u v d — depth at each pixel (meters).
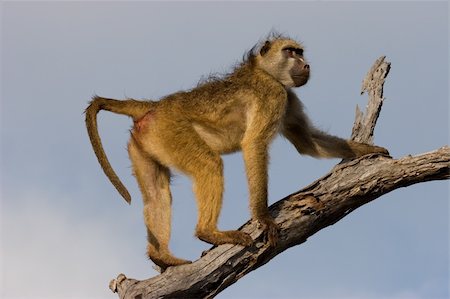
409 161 15.12
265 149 16.97
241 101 17.88
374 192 15.23
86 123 16.39
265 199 15.71
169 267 15.05
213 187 16.03
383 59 18.27
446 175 14.94
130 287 14.88
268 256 15.15
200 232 15.50
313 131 18.56
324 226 15.61
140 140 17.14
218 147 17.91
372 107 17.94
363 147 17.52
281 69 18.45
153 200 17.11
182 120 16.95
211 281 14.67
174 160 16.69
